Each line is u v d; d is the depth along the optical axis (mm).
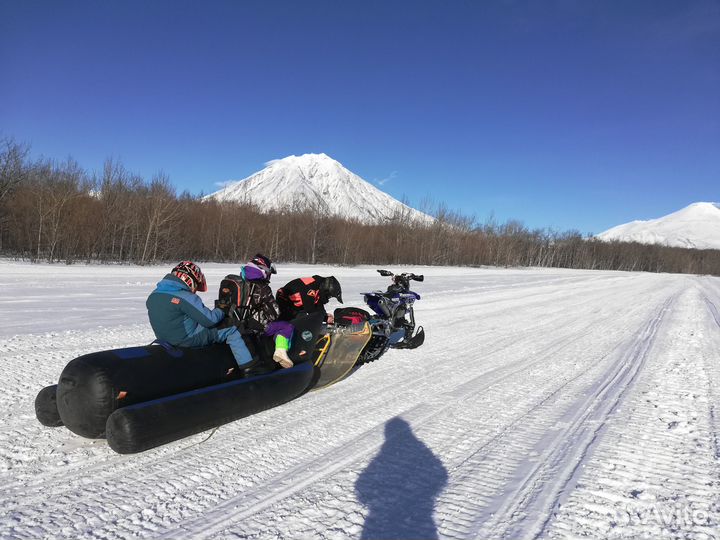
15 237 34156
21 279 17906
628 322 12992
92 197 36562
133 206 37531
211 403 3902
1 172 34000
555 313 14680
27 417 4379
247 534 2732
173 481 3326
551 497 3270
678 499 3277
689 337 10555
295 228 54281
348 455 3859
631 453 4047
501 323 11992
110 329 8844
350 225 57750
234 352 4465
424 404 5262
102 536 2656
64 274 21016
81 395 3482
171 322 4055
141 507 2977
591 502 3215
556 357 8070
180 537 2680
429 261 63906
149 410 3492
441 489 3352
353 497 3197
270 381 4559
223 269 30375
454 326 11195
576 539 2781
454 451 4016
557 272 61094
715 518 3045
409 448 4043
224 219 47469
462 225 79312
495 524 2924
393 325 7734
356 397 5465
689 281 45750
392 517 2973
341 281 24562
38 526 2729
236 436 4176
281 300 5973
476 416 4918
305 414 4812
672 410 5258
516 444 4199
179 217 40938
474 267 67125
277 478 3430
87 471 3422
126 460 3617
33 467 3443
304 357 5324
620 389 6117
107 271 24094
